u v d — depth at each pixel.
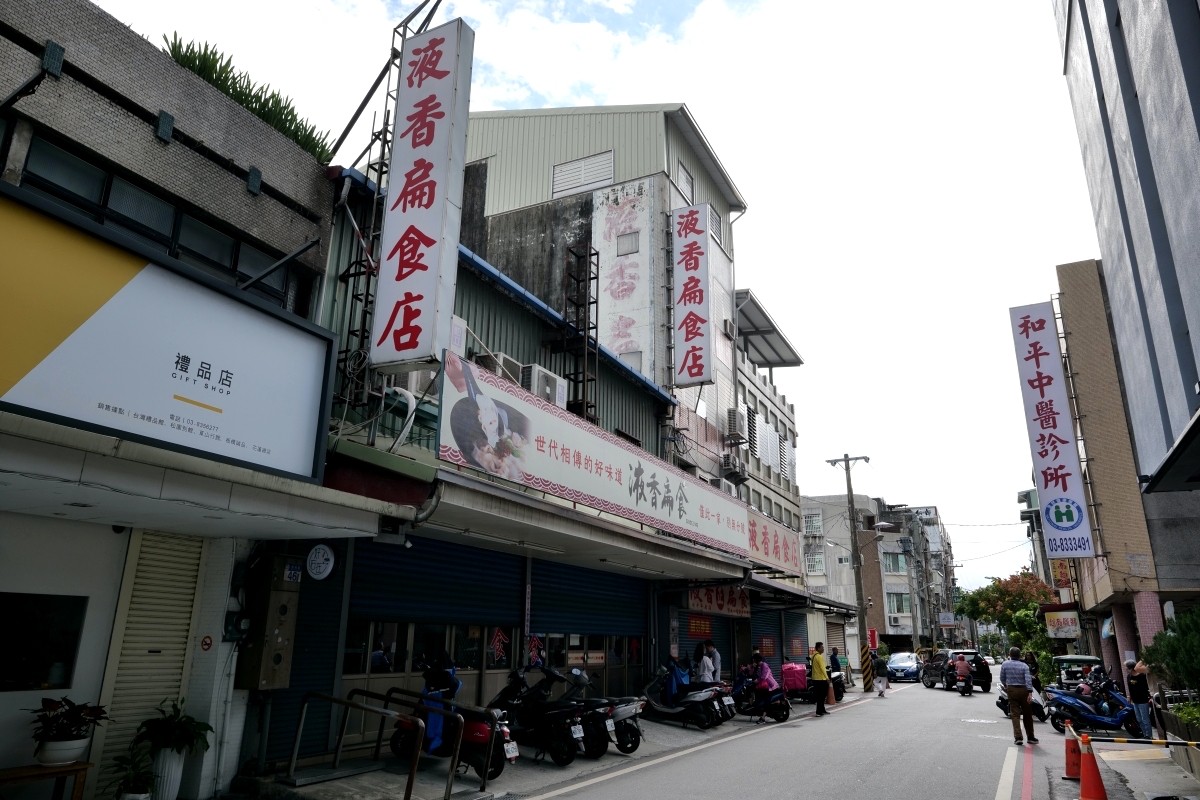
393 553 10.30
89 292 5.32
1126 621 20.72
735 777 9.45
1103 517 18.33
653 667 16.91
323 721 8.95
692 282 20.14
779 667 25.16
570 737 10.09
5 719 6.36
